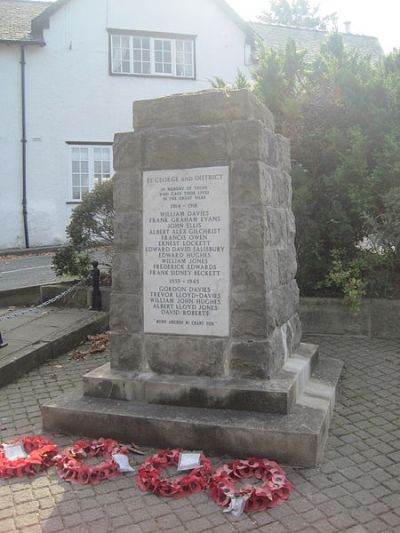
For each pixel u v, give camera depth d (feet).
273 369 13.55
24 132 56.70
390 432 13.33
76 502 10.67
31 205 57.47
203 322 13.62
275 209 14.44
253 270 13.20
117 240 14.33
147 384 13.50
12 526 9.93
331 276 21.75
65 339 21.76
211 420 12.28
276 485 10.63
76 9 57.31
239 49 61.57
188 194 13.64
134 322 14.23
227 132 13.24
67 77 57.52
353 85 23.49
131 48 59.36
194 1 60.34
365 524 9.72
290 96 24.99
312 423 12.03
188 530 9.70
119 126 59.21
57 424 13.52
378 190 22.15
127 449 12.36
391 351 19.83
